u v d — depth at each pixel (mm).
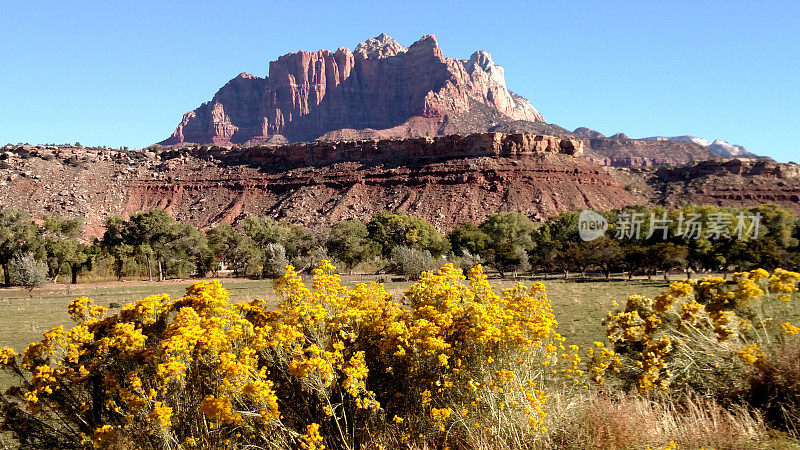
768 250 44156
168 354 5617
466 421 5656
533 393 5719
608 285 44219
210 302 6473
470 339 5926
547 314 6703
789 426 5641
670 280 48938
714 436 5379
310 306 6555
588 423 5602
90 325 6777
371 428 5812
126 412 5992
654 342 7535
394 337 6266
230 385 5473
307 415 5973
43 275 50469
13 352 6562
